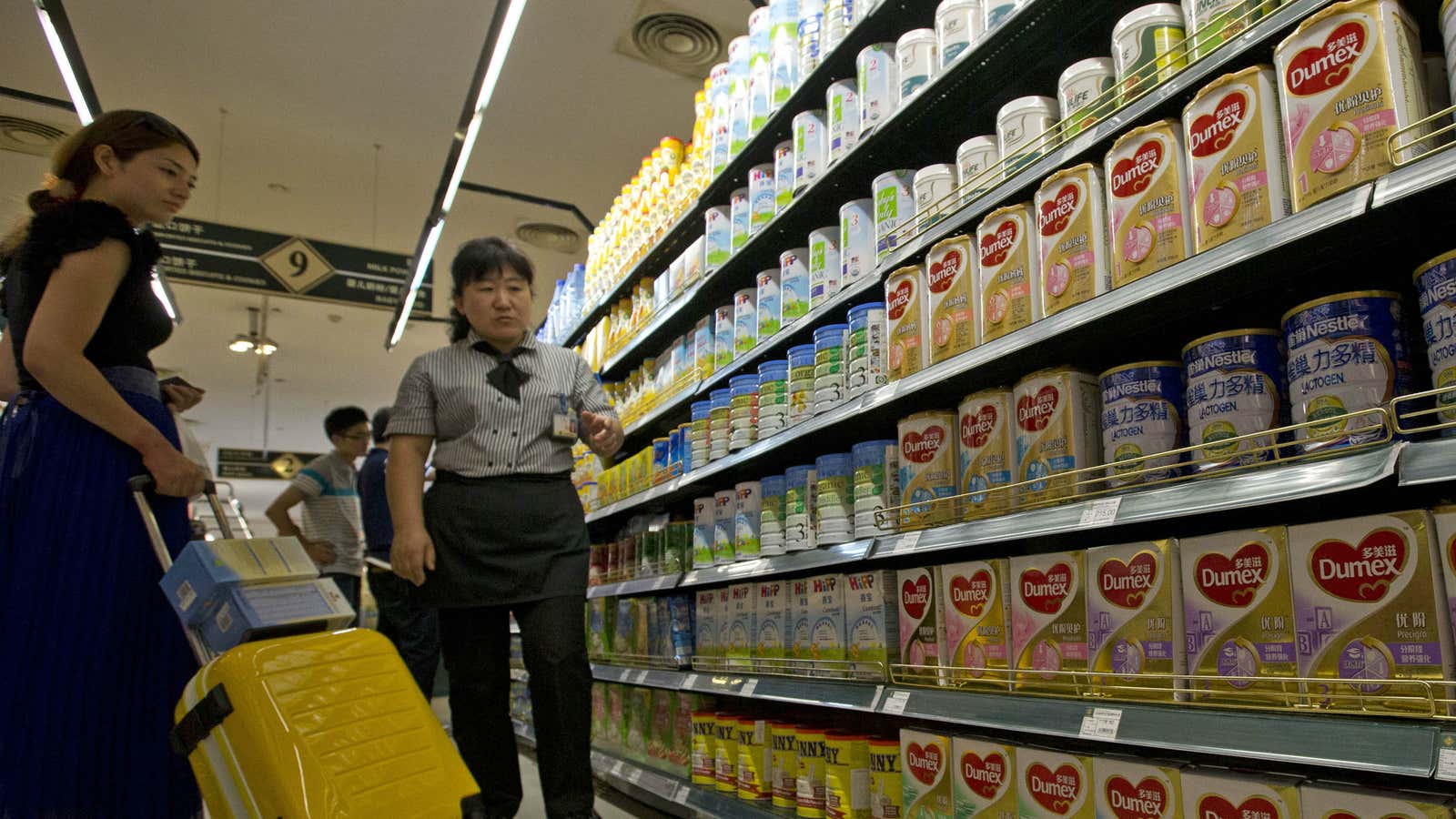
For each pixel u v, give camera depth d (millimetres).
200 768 1362
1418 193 1038
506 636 2283
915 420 1911
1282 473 1177
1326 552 1138
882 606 1959
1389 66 1102
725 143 2984
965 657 1707
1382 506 1404
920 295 1947
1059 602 1519
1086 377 1603
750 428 2609
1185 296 1531
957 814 1650
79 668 1590
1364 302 1164
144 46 5242
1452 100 1076
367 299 6590
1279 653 1180
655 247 3541
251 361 11375
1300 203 1172
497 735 2232
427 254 5477
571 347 4961
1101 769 1382
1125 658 1387
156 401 1821
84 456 1660
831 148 2359
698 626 2785
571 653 2105
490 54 3752
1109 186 1496
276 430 15594
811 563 2146
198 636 1529
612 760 3260
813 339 2508
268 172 6773
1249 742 1141
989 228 1750
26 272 1669
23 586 1596
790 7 2666
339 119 6062
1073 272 1539
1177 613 1324
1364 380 1146
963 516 1775
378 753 1371
